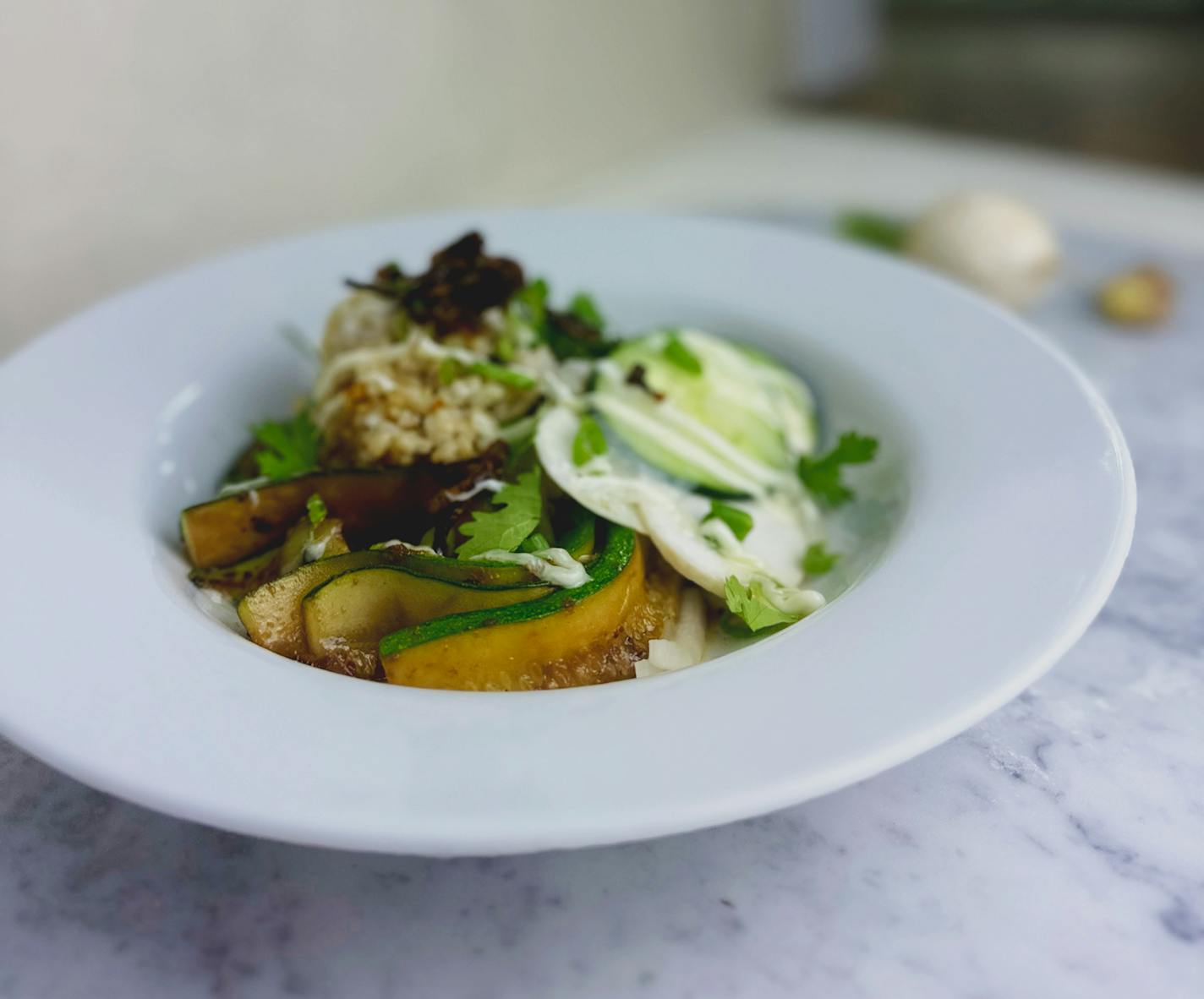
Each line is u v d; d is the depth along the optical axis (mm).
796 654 205
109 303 326
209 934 187
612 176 625
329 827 167
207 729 188
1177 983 175
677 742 183
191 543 260
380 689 203
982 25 810
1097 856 197
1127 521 219
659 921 188
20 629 210
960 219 412
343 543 250
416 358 284
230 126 461
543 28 575
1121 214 542
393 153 529
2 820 208
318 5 476
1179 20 776
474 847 165
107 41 413
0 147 396
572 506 266
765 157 639
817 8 718
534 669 223
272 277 349
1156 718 226
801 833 203
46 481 261
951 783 212
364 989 178
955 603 211
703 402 303
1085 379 268
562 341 315
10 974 180
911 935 184
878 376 311
